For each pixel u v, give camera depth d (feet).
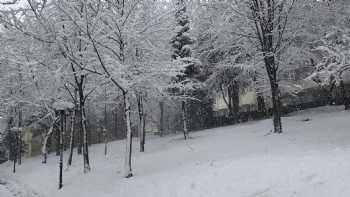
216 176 33.73
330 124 58.59
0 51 48.42
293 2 58.80
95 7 46.70
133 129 133.90
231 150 51.57
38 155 117.80
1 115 95.86
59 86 61.57
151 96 71.97
